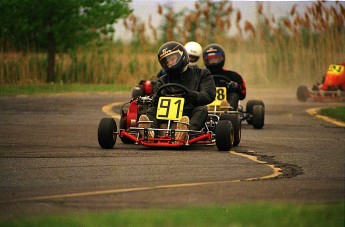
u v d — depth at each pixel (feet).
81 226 70.54
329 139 164.45
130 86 357.41
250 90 364.38
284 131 183.83
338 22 363.97
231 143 139.74
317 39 372.99
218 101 179.63
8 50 355.36
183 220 71.92
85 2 363.76
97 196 90.84
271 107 268.21
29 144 147.84
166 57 147.43
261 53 386.11
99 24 372.17
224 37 385.29
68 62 383.45
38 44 372.38
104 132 139.54
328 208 75.82
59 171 111.96
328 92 301.43
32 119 203.21
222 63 190.60
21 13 355.56
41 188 97.45
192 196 90.38
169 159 125.59
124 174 109.19
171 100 141.49
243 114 196.54
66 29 361.71
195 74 150.41
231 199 88.12
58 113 221.87
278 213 73.61
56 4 356.59
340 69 310.24
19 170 112.98
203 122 143.84
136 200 87.76
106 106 250.37
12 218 76.74
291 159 128.16
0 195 92.22
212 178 105.81
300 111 250.78
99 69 373.20
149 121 138.51
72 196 91.04
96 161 122.83
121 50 391.45
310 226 68.90
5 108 235.61
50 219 73.67
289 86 382.83
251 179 104.88
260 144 152.66
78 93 313.12
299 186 98.73
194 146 145.89
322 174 111.04
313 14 365.61
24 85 340.59
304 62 380.58
